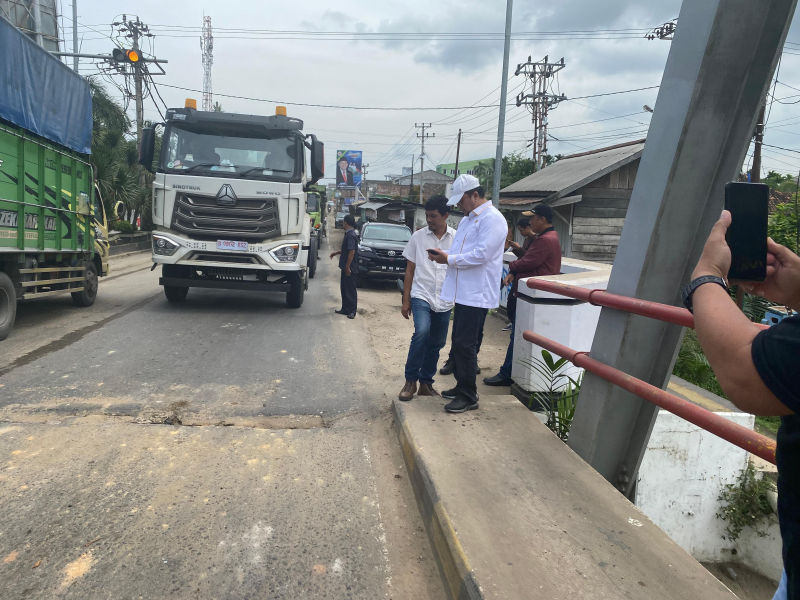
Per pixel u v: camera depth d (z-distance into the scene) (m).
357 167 69.94
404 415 3.89
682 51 2.75
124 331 6.85
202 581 2.36
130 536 2.64
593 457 3.28
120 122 22.92
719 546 4.30
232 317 8.22
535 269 5.30
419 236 4.41
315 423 4.19
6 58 5.82
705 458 4.18
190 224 7.97
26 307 8.20
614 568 2.24
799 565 1.10
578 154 19.88
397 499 3.14
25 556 2.46
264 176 8.17
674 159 2.77
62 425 3.86
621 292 3.07
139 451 3.53
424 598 2.35
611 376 2.94
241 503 2.99
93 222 8.50
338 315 9.00
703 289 1.22
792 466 1.11
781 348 1.01
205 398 4.58
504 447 3.38
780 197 7.77
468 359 3.93
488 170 53.53
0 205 5.89
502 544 2.37
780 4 2.47
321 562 2.54
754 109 2.64
